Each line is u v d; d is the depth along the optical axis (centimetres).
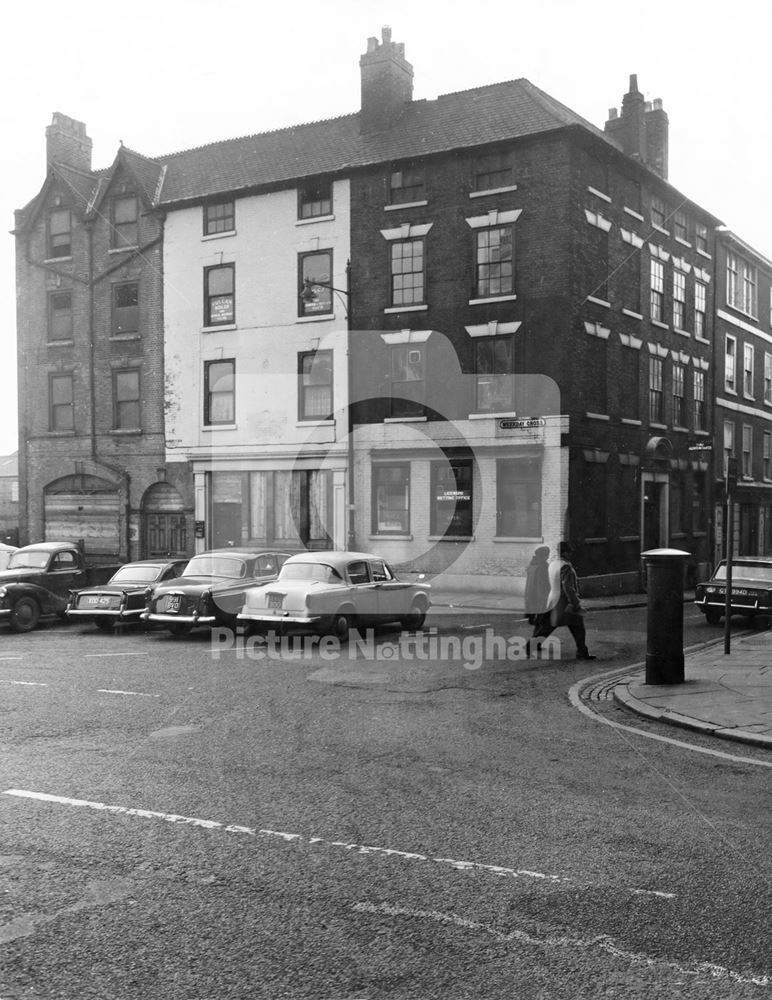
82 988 372
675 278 2975
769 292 3800
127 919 436
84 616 1762
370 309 2567
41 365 3097
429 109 2655
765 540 3694
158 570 1803
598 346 2494
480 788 660
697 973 387
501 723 893
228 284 2805
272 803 621
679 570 1098
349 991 371
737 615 2053
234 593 1616
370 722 895
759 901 461
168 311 2878
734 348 3444
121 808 609
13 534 3466
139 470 2922
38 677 1177
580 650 1359
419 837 553
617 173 2589
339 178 2616
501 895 466
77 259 3038
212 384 2814
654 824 579
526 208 2377
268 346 2714
